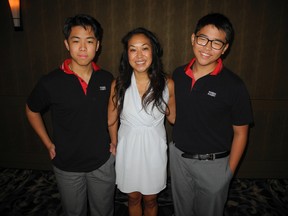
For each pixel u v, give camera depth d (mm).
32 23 2760
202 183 1802
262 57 2689
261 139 2965
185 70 1800
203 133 1738
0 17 2771
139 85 1795
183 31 2668
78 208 1912
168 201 2652
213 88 1656
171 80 1859
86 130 1722
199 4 2588
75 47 1612
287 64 2697
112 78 1899
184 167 1900
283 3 2531
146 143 1784
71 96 1660
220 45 1561
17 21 2676
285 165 3031
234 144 1759
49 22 2744
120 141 1847
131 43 1645
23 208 2482
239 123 1692
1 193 2729
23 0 2691
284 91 2781
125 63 1802
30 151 3207
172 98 1883
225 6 2570
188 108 1746
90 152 1769
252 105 2846
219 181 1754
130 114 1776
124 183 1848
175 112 1939
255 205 2592
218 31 1531
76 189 1844
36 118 1861
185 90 1753
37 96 1715
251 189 2881
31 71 2918
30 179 3016
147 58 1657
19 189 2809
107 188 1945
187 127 1787
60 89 1653
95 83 1742
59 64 2865
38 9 2715
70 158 1751
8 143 3205
